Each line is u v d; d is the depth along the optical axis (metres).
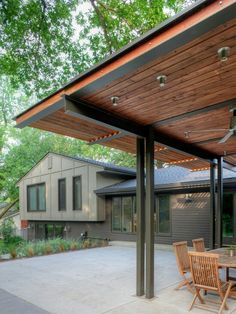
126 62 2.69
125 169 13.21
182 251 5.08
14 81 9.84
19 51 8.91
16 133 19.05
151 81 3.17
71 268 7.07
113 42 8.80
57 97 3.64
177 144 5.81
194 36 2.26
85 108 3.81
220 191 7.20
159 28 2.35
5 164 18.41
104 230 12.63
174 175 11.69
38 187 15.84
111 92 3.45
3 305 4.42
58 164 14.36
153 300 4.53
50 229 15.33
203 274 4.03
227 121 4.77
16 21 8.04
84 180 12.89
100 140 5.36
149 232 4.68
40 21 8.38
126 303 4.43
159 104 3.86
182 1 8.02
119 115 4.27
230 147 6.39
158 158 7.03
